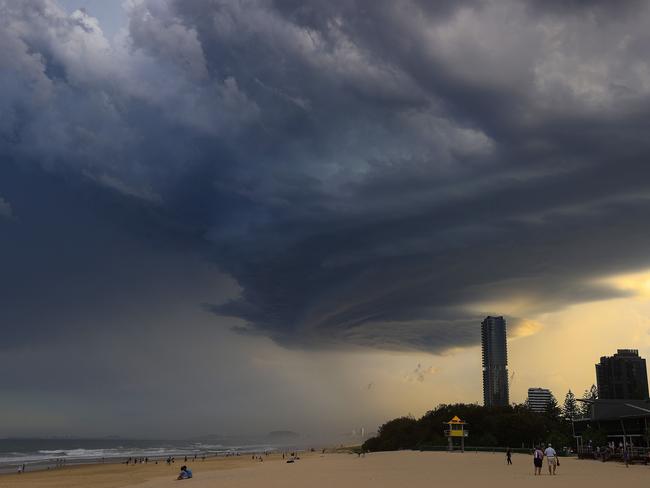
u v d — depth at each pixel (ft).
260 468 279.69
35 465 440.45
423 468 214.69
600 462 250.16
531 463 247.29
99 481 242.17
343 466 249.34
